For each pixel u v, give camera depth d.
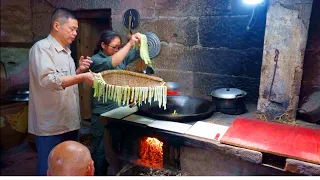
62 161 1.05
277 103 1.94
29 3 3.63
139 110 2.16
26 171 2.77
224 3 2.35
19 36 3.66
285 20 1.81
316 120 1.87
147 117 2.02
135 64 2.86
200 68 2.59
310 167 1.34
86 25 3.43
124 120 1.94
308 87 1.95
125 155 2.09
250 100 2.42
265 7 2.18
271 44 1.89
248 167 1.63
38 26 3.65
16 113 3.27
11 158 3.05
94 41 3.55
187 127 1.82
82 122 3.77
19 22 3.62
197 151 1.79
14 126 3.26
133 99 1.66
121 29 2.94
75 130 2.29
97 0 3.04
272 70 1.92
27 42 3.72
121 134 2.05
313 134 1.65
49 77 1.78
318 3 1.83
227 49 2.43
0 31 3.53
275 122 1.89
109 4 2.96
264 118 1.99
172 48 2.68
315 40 1.88
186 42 2.60
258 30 2.26
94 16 3.21
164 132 1.76
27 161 2.99
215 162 1.74
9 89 3.64
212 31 2.45
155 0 2.66
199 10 2.47
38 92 2.00
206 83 2.59
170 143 1.84
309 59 1.92
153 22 2.72
